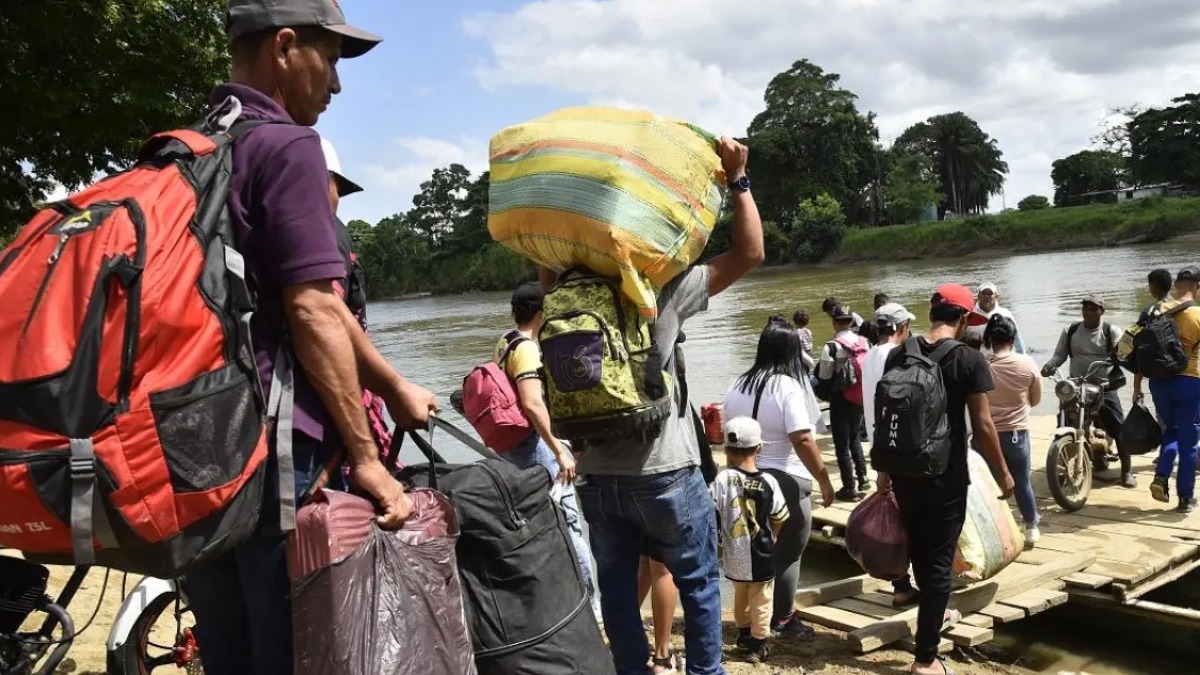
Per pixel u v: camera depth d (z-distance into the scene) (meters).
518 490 2.31
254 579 1.97
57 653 3.33
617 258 2.96
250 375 1.78
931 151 131.25
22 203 13.42
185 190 1.79
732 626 5.64
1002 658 5.57
